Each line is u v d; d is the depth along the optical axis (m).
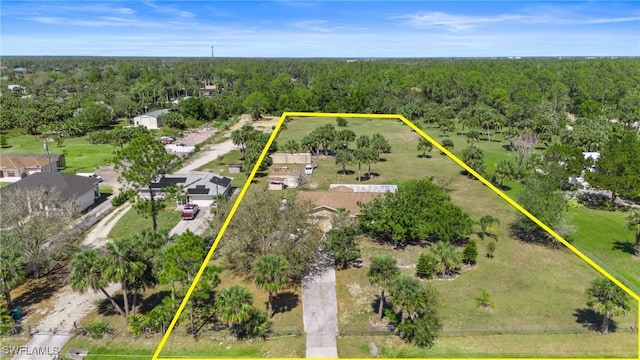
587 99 115.38
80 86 156.38
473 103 117.62
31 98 116.44
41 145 77.31
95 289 25.89
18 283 29.30
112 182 55.50
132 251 26.53
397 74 137.12
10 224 32.97
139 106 106.38
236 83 152.38
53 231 33.72
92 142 79.12
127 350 24.14
